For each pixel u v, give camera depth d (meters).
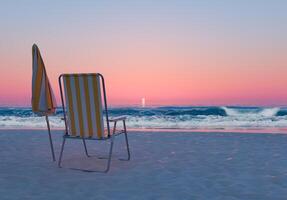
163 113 18.30
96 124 3.86
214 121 13.84
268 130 9.33
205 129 9.84
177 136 7.09
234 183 3.39
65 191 3.16
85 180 3.56
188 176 3.69
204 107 19.97
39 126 12.29
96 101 3.78
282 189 3.18
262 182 3.43
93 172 3.91
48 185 3.37
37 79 4.01
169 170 3.99
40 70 3.99
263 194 3.03
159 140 6.50
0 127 11.80
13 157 4.86
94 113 3.83
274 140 6.43
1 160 4.64
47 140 6.60
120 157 4.80
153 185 3.35
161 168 4.09
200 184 3.37
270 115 17.02
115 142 6.24
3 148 5.68
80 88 3.82
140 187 3.28
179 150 5.36
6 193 3.10
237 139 6.59
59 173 3.87
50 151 5.33
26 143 6.24
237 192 3.09
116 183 3.43
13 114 20.20
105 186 3.32
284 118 14.41
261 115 16.62
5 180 3.57
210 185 3.33
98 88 3.71
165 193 3.07
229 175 3.72
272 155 4.87
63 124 13.27
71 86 3.88
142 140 6.51
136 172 3.90
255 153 5.04
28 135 7.48
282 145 5.80
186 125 12.14
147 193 3.07
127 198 2.93
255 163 4.33
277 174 3.75
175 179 3.57
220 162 4.41
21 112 20.78
